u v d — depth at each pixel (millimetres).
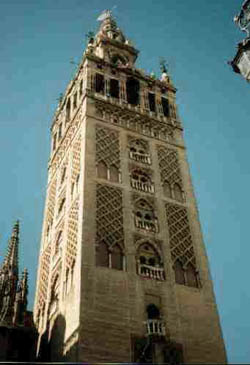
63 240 46312
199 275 42875
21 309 42156
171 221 46438
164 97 62781
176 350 36375
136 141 53625
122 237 42469
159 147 54469
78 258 39688
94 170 47094
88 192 44500
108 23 76812
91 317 35500
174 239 44812
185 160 54500
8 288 42844
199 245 45594
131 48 70875
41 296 47625
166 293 39906
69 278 40875
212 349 37531
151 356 35375
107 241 41406
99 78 60094
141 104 59250
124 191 46688
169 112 60594
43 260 51062
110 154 49906
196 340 37594
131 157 51094
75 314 36250
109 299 37188
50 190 58344
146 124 56594
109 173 47812
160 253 42969
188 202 49469
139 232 43719
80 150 50469
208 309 40250
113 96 59406
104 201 44531
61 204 51562
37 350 42531
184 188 50875
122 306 37219
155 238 43969
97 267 39031
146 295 39000
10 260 45062
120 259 40750
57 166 58688
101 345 34281
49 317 43094
